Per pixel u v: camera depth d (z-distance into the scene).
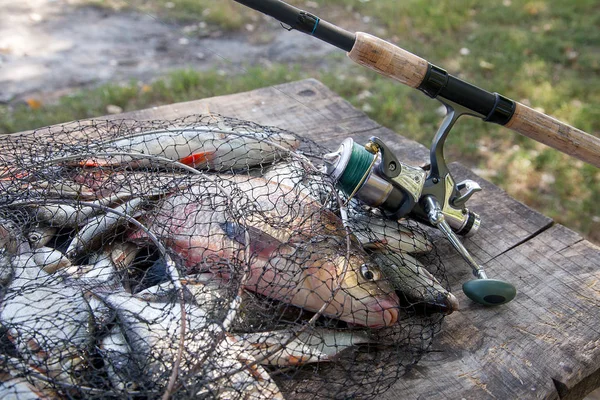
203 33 1.93
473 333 0.63
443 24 2.06
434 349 0.61
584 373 0.60
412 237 0.66
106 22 1.95
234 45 1.88
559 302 0.67
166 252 0.57
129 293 0.57
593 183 1.40
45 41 1.79
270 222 0.61
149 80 1.61
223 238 0.60
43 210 0.62
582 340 0.62
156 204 0.63
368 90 1.68
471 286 0.63
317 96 1.00
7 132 1.31
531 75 1.79
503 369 0.60
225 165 0.71
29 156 0.69
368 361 0.58
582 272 0.70
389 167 0.63
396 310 0.58
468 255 0.64
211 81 1.58
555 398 0.59
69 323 0.52
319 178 0.67
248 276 0.56
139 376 0.50
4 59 1.66
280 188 0.64
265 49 1.87
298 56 1.84
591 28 2.09
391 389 0.57
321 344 0.57
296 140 0.74
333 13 2.11
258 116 0.93
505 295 0.63
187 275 0.58
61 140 0.79
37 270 0.58
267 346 0.53
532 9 2.22
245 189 0.65
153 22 1.97
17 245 0.59
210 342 0.51
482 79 1.76
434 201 0.65
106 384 0.50
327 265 0.58
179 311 0.54
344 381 0.57
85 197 0.64
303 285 0.57
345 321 0.58
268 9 0.60
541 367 0.60
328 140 0.89
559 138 0.66
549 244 0.74
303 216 0.62
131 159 0.68
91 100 1.46
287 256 0.58
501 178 1.39
